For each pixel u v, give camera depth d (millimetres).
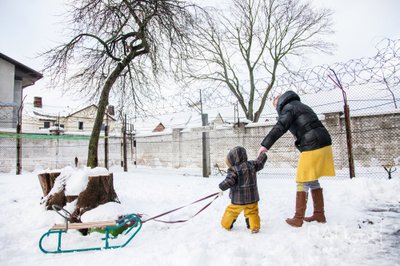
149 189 7156
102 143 18750
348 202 4832
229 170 3535
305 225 3609
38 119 28891
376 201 4848
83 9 7266
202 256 2529
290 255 2635
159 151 19906
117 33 6996
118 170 16922
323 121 12297
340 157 11820
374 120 11297
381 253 2693
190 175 12086
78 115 30516
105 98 5957
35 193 6434
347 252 2729
